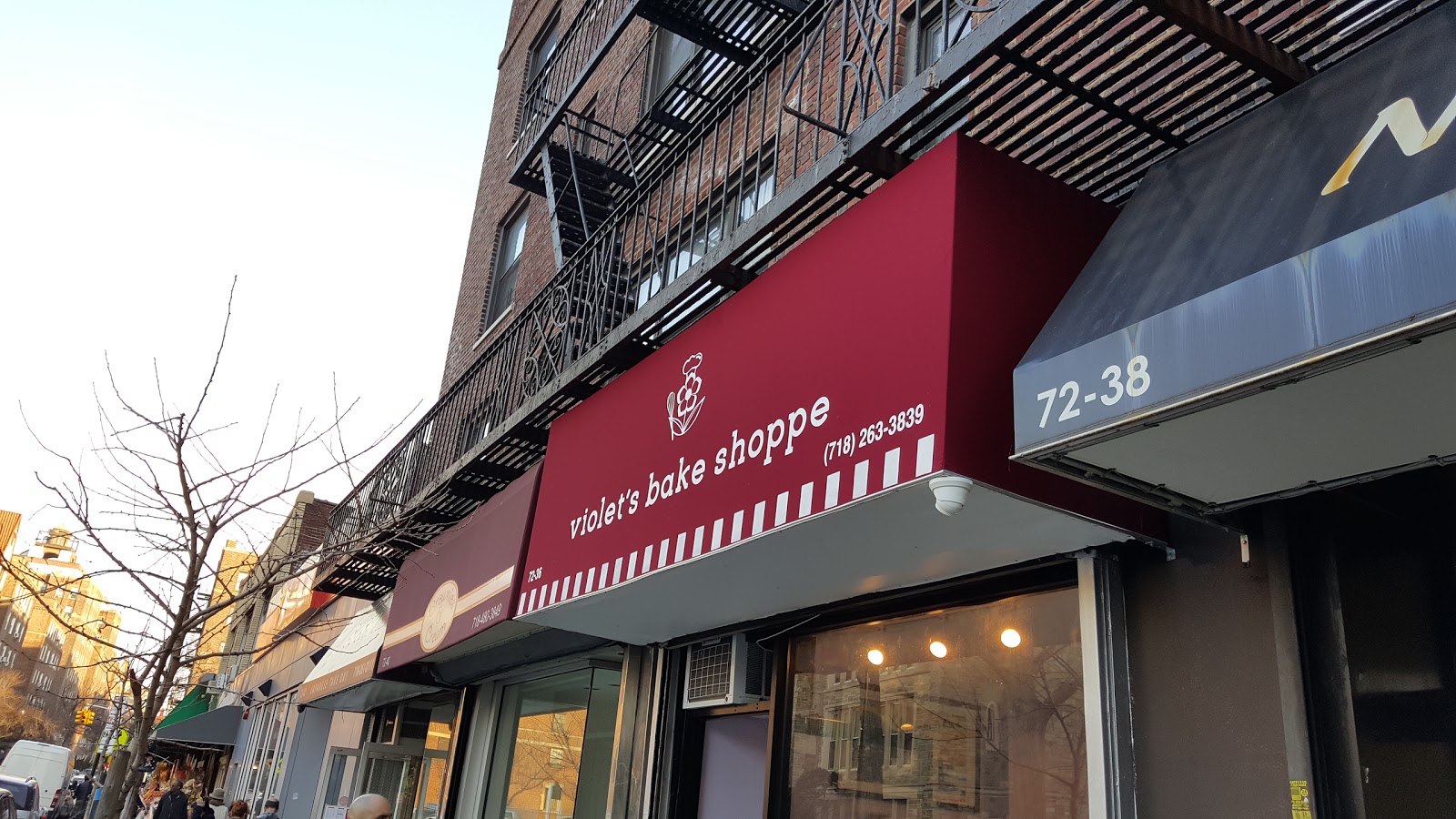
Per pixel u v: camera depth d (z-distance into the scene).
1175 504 3.52
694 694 6.73
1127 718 3.96
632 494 5.50
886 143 4.47
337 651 12.38
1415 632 3.56
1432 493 3.75
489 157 17.48
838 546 4.44
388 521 8.97
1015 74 3.82
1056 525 3.90
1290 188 2.92
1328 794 3.26
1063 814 4.22
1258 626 3.62
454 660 10.21
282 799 17.81
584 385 6.91
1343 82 3.16
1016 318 3.65
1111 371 2.95
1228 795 3.54
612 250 7.05
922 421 3.45
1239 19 3.61
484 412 9.39
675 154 6.58
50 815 23.89
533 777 9.25
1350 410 2.81
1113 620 4.08
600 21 11.48
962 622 5.03
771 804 5.86
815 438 4.02
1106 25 3.47
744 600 5.63
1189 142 4.10
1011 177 3.93
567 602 5.91
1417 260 2.28
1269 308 2.58
